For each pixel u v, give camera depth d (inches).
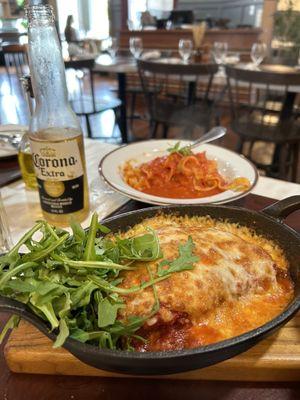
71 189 26.7
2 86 172.2
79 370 17.6
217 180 33.7
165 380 17.6
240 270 18.9
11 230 28.1
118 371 15.1
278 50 116.5
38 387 17.4
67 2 239.9
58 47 25.6
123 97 113.6
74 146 25.9
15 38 152.9
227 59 103.3
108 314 14.9
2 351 18.8
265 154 109.8
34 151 25.7
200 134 111.5
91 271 16.7
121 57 120.6
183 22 173.8
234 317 17.8
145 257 17.9
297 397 16.9
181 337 16.7
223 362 17.0
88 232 18.1
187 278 17.1
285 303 18.9
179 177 34.8
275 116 92.1
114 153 37.0
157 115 98.7
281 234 21.2
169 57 114.6
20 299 15.5
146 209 23.1
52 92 26.8
